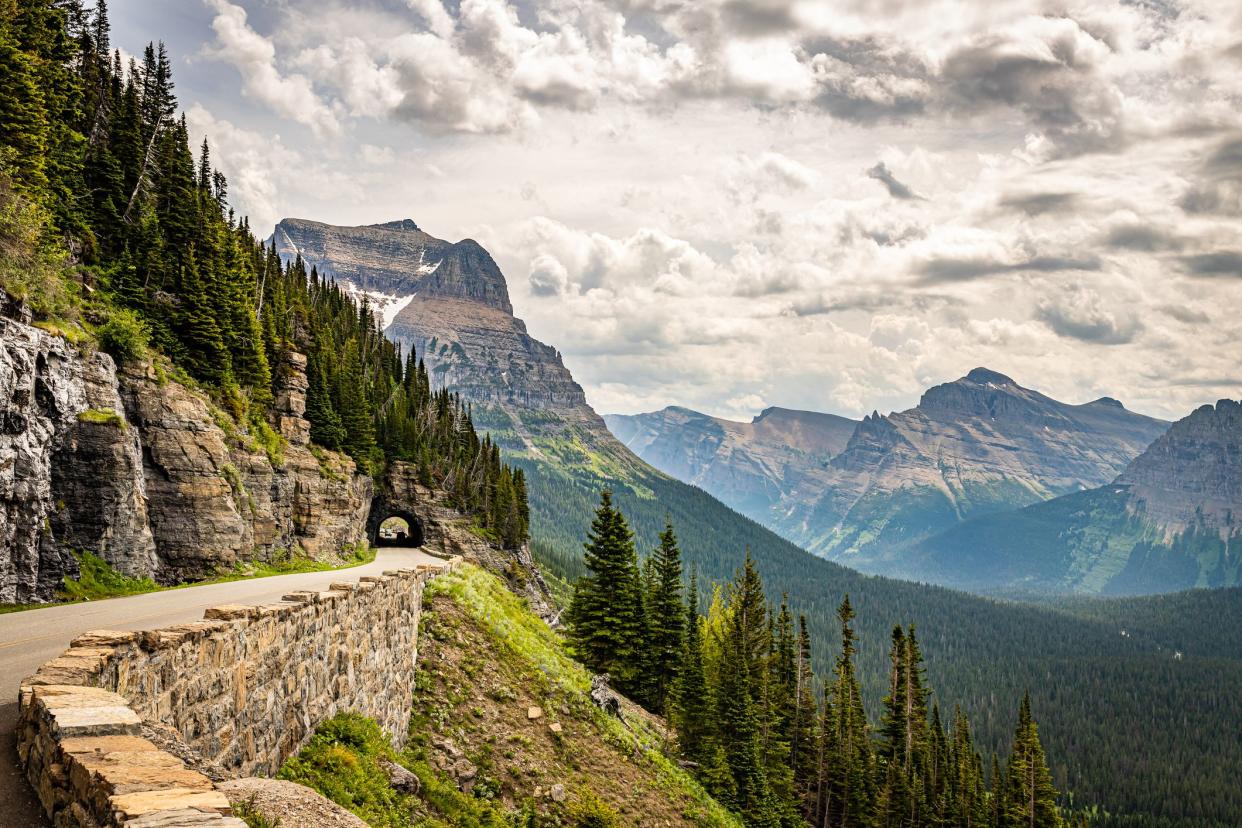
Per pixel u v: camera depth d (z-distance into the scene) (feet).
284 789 38.52
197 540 143.23
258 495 175.01
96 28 215.72
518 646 135.03
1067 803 568.41
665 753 165.27
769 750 228.63
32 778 28.02
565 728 120.06
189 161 205.67
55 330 113.60
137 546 121.49
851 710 289.94
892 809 252.42
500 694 114.11
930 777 274.57
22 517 97.45
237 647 45.03
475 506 388.57
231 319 201.57
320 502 222.89
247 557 157.17
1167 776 619.26
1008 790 287.48
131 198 184.65
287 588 102.01
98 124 190.90
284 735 52.70
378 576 83.56
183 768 25.18
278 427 224.53
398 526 505.66
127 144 193.57
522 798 94.07
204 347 177.68
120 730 27.66
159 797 22.38
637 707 204.13
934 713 308.81
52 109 165.89
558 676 135.64
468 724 101.96
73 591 103.24
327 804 38.70
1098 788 595.06
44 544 100.42
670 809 119.34
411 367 474.08
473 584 166.09
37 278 116.16
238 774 44.62
